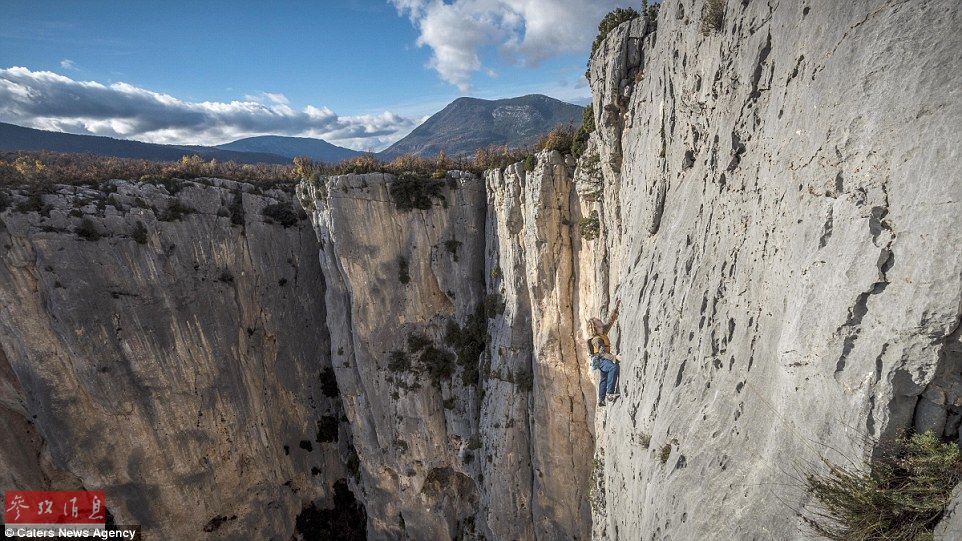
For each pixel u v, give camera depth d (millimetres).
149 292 39750
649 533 10594
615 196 22125
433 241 39969
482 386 37844
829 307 5918
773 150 8117
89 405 38125
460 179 38656
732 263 9289
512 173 31594
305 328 49875
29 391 37031
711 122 11242
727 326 9109
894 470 5062
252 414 45750
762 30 8930
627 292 16844
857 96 5977
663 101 14977
